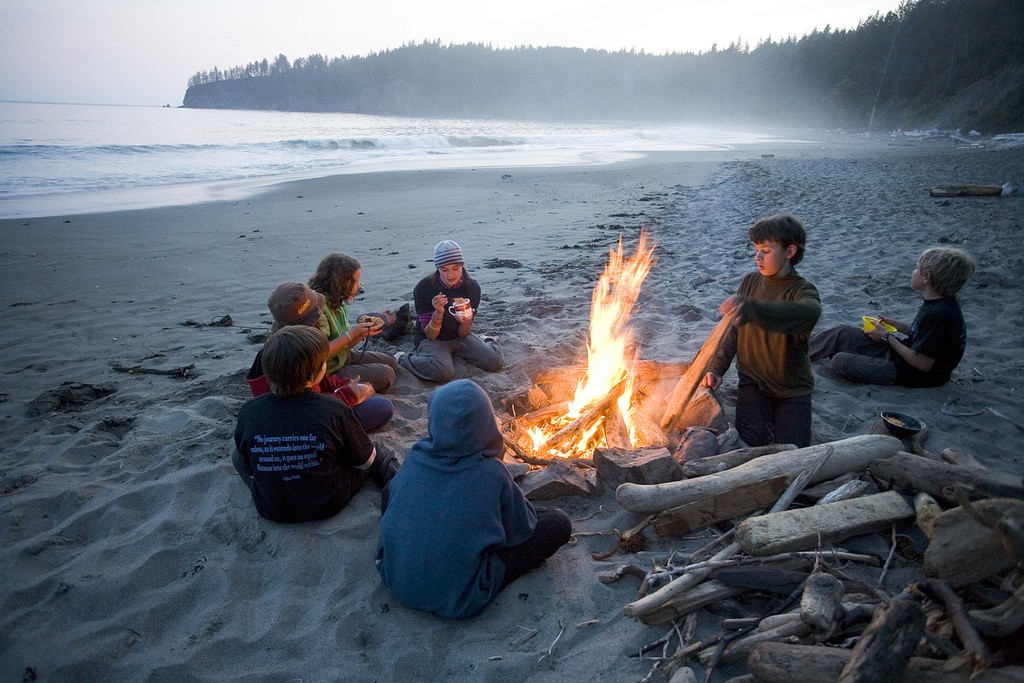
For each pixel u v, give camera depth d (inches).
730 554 112.2
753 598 108.3
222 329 274.2
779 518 111.9
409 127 2662.4
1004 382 202.4
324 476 133.3
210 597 118.7
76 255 410.3
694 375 165.3
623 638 106.0
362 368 194.5
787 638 94.7
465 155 1405.0
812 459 131.0
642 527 130.3
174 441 171.5
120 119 2677.2
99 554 127.3
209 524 135.4
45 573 123.8
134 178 866.1
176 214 578.2
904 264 344.5
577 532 134.0
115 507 141.4
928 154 1341.0
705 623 107.0
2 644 107.7
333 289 187.3
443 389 114.3
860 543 117.8
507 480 114.3
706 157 1382.9
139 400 201.5
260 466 130.6
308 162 1159.0
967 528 96.8
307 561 126.6
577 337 250.5
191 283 346.6
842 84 4156.0
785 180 808.3
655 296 304.3
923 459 124.9
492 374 217.9
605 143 2033.7
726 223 502.9
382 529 115.6
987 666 80.0
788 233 146.8
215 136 1722.4
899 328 207.6
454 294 213.3
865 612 93.5
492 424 114.0
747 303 137.0
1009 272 318.7
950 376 204.5
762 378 158.2
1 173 849.5
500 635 109.2
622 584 118.5
